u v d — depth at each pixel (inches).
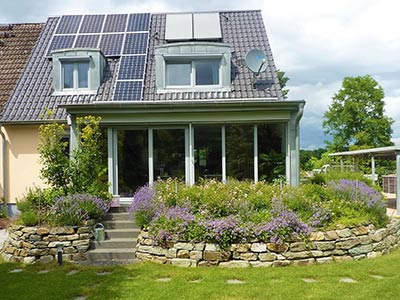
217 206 385.4
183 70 619.8
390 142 1438.2
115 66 663.1
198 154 516.4
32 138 616.1
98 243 396.8
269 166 512.1
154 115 506.0
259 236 344.8
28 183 613.6
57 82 628.7
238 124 516.7
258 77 629.0
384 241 393.1
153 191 431.5
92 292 274.1
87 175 462.3
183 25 714.2
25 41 778.8
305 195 412.8
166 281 298.4
